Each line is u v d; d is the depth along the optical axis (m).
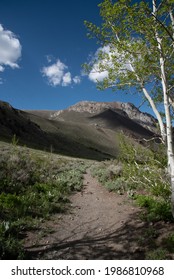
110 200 13.93
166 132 8.30
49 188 13.77
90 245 7.80
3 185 11.96
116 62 9.01
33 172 16.11
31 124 122.81
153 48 7.94
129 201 13.03
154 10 7.76
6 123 100.12
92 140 189.62
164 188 11.82
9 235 7.30
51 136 130.62
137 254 7.12
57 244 7.75
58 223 9.65
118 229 9.21
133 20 7.57
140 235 8.35
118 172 19.06
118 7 7.64
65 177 19.75
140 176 12.95
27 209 10.19
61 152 97.75
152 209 10.38
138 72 8.81
